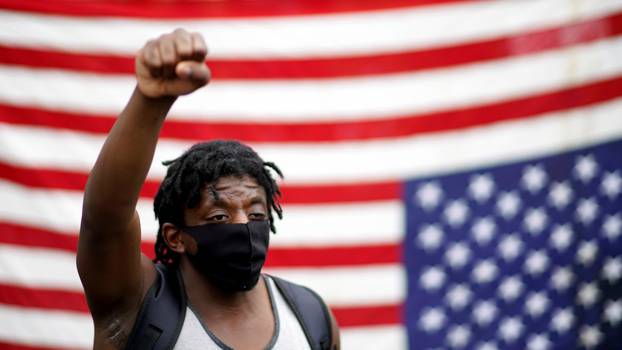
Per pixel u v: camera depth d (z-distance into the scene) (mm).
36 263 4941
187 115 5109
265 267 5105
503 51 5141
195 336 2043
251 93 5148
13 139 4961
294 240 5121
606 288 5090
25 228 4945
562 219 5117
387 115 5152
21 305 4922
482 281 5133
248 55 5160
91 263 1958
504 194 5133
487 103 5141
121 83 5055
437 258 5137
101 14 5066
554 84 5125
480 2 5148
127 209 1876
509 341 5117
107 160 1810
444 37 5168
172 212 2174
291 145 5141
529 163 5125
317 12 5180
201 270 2145
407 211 5133
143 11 5121
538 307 5117
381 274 5125
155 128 1796
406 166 5148
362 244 5133
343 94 5168
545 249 5117
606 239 5094
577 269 5105
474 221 5141
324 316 2279
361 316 5109
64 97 5016
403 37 5168
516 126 5129
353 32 5176
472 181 5137
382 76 5160
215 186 2113
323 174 5145
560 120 5117
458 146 5148
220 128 5113
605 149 5090
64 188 4973
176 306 2084
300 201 5129
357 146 5148
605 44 5102
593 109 5098
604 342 5074
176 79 1686
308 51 5172
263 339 2131
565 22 5125
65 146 4996
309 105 5160
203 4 5203
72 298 4945
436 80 5160
